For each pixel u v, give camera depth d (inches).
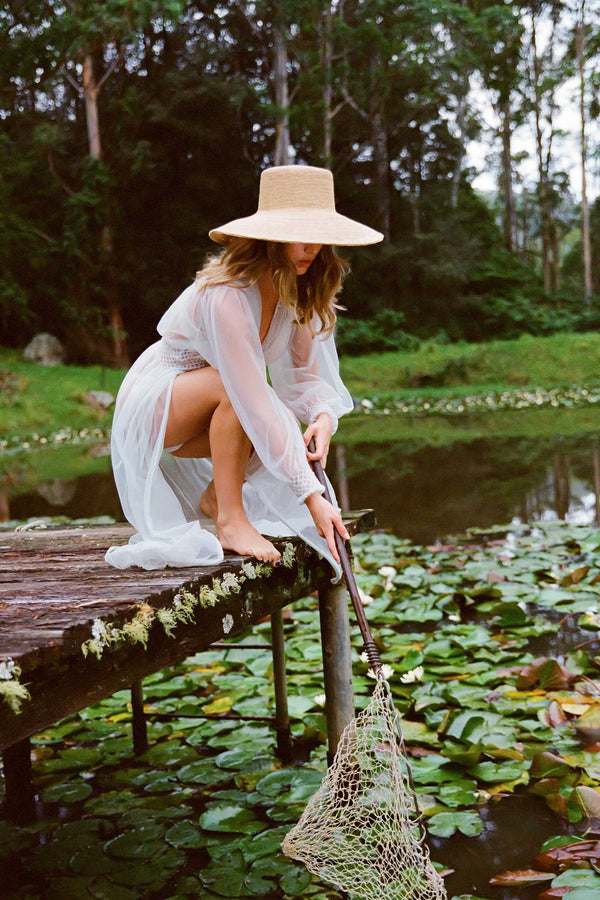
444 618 137.6
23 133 931.3
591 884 62.1
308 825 64.5
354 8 959.0
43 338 809.5
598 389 690.8
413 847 62.2
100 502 267.6
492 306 1049.5
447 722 90.0
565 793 77.8
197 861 71.2
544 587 148.4
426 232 1084.5
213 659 121.3
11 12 748.0
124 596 59.4
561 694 100.2
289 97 966.4
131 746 96.0
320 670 113.1
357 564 164.7
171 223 936.9
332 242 72.4
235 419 76.6
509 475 281.4
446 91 1011.9
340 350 892.6
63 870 70.8
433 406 649.0
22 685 47.3
